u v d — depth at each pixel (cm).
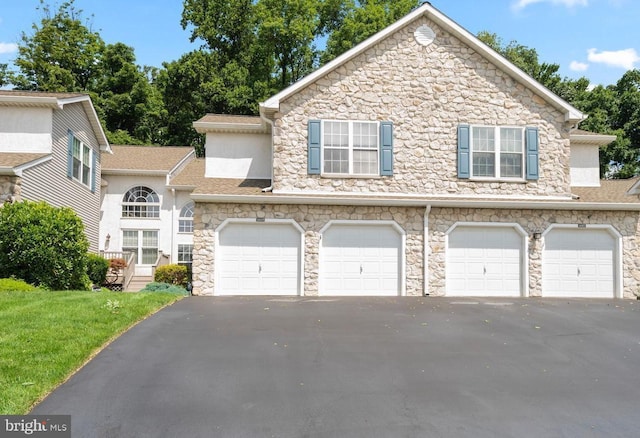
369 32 3525
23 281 1311
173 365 734
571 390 683
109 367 716
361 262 1550
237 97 3722
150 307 1092
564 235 1616
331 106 1591
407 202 1531
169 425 546
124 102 3956
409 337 935
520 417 591
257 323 1021
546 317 1158
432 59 1631
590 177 1908
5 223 1345
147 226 2378
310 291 1523
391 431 544
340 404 613
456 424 566
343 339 907
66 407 583
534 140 1642
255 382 677
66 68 3956
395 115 1608
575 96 3938
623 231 1622
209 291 1495
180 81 3888
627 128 3916
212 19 4144
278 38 3988
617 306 1355
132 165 2409
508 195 1628
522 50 4134
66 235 1440
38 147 1647
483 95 1641
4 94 1619
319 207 1544
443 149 1616
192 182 2367
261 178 1758
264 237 1529
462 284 1576
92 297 1148
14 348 733
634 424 579
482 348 873
